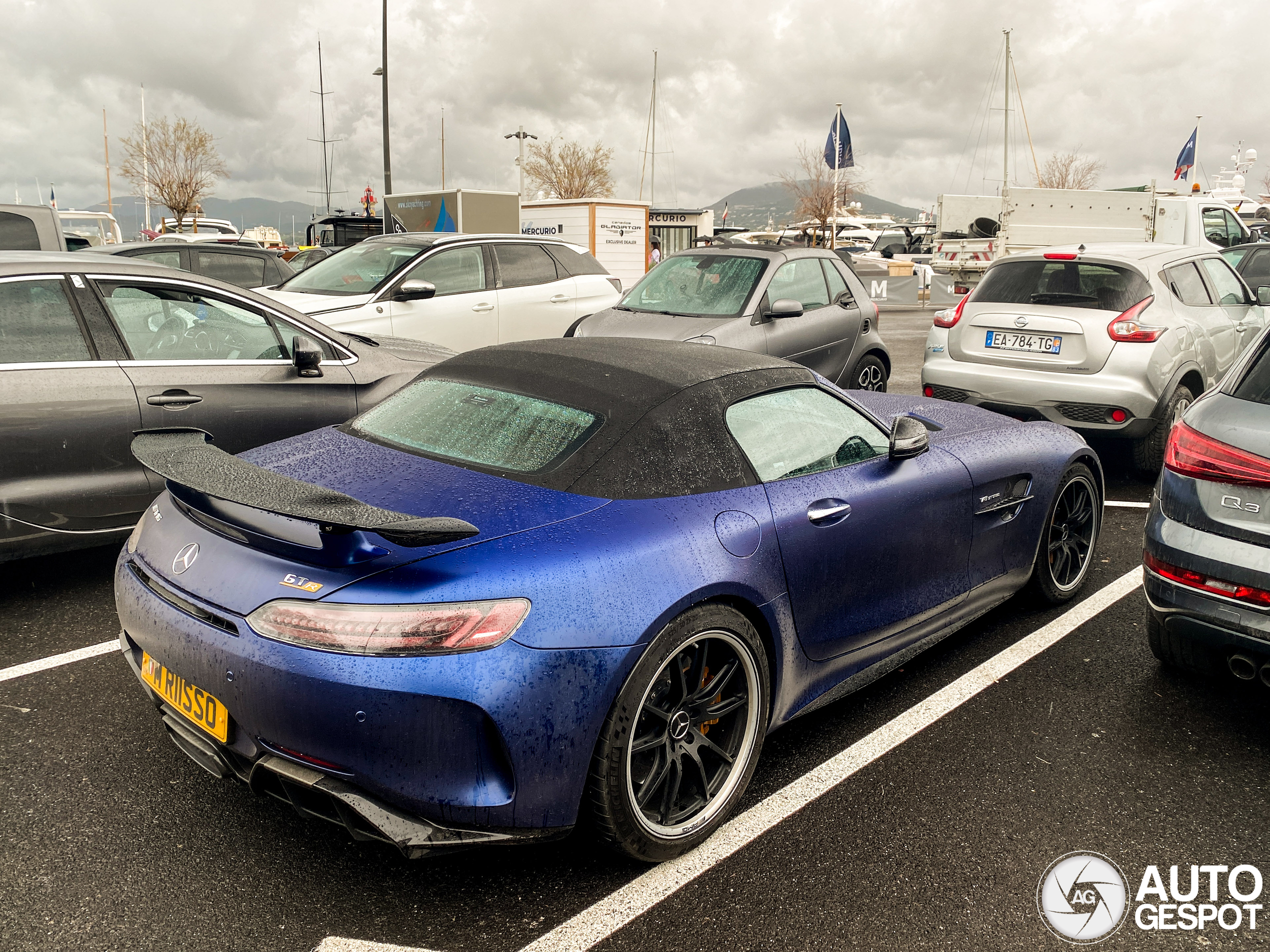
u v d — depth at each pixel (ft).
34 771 9.36
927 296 69.26
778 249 25.95
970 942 7.36
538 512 7.79
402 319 25.94
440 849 7.04
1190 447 10.41
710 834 8.63
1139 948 7.38
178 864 8.00
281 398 15.43
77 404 13.30
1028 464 12.86
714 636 8.30
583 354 10.36
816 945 7.27
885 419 13.34
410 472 8.50
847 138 128.16
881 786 9.56
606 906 7.67
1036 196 52.42
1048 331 20.80
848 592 10.03
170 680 8.00
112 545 16.05
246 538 7.55
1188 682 12.02
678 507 8.38
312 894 7.69
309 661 6.75
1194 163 123.65
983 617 14.07
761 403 9.82
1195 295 22.31
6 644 12.41
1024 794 9.46
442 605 6.87
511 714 6.91
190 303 14.79
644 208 70.08
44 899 7.50
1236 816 9.20
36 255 13.83
